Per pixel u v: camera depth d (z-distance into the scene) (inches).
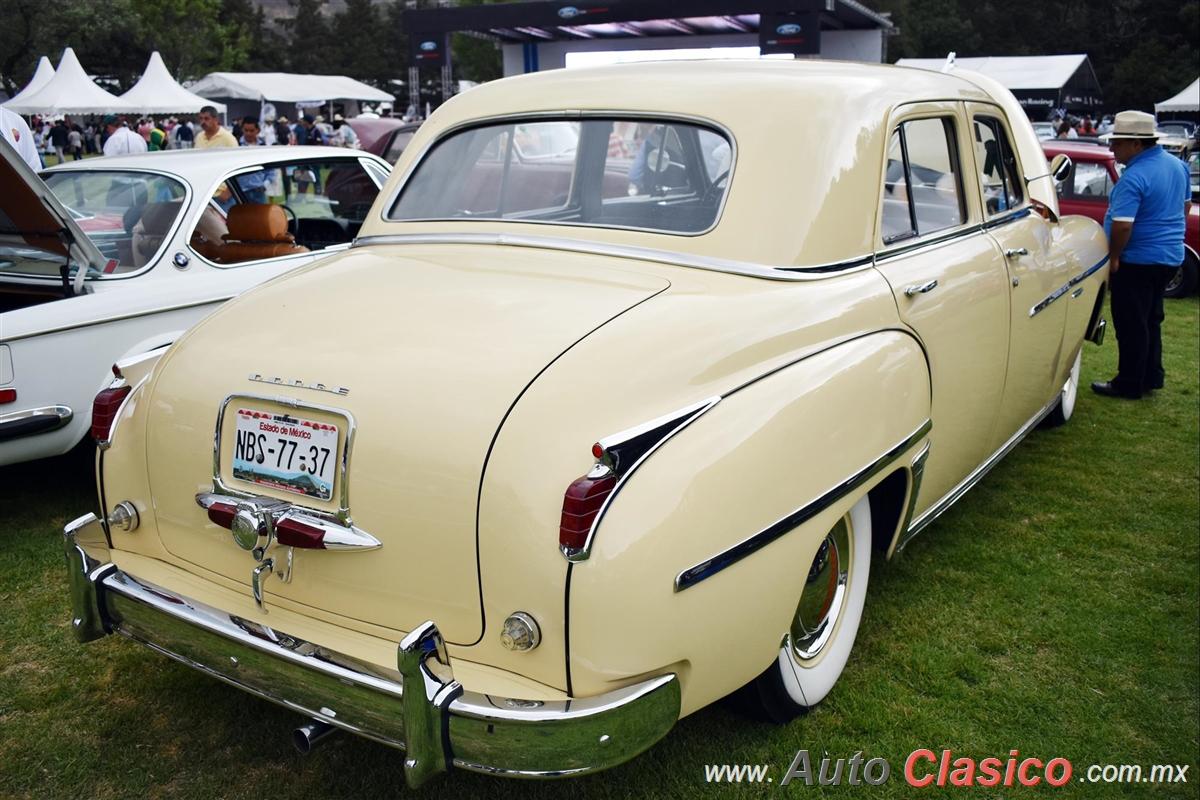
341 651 86.1
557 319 93.3
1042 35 3722.9
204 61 2188.7
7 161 139.0
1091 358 289.9
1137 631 133.6
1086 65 1790.1
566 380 84.7
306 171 217.5
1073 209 376.2
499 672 82.4
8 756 106.2
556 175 118.4
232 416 94.7
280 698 87.9
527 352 88.2
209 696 117.9
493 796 100.2
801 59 131.3
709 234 106.0
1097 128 1524.4
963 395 130.0
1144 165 232.2
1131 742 110.7
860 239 111.4
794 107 111.4
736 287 100.7
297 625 90.6
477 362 88.0
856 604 117.7
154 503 101.7
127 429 103.3
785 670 104.9
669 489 80.9
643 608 79.0
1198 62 3006.9
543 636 79.9
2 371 153.5
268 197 210.8
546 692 80.2
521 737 77.7
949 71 169.2
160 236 182.7
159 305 172.9
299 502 90.0
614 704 78.7
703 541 82.2
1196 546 160.4
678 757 106.0
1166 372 276.1
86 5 1844.2
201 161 200.4
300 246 209.6
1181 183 235.0
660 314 93.7
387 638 87.4
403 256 117.0
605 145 115.8
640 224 111.0
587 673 79.4
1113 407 241.3
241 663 89.7
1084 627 134.5
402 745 81.0
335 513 87.7
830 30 940.6
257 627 90.4
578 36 1001.5
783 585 91.7
